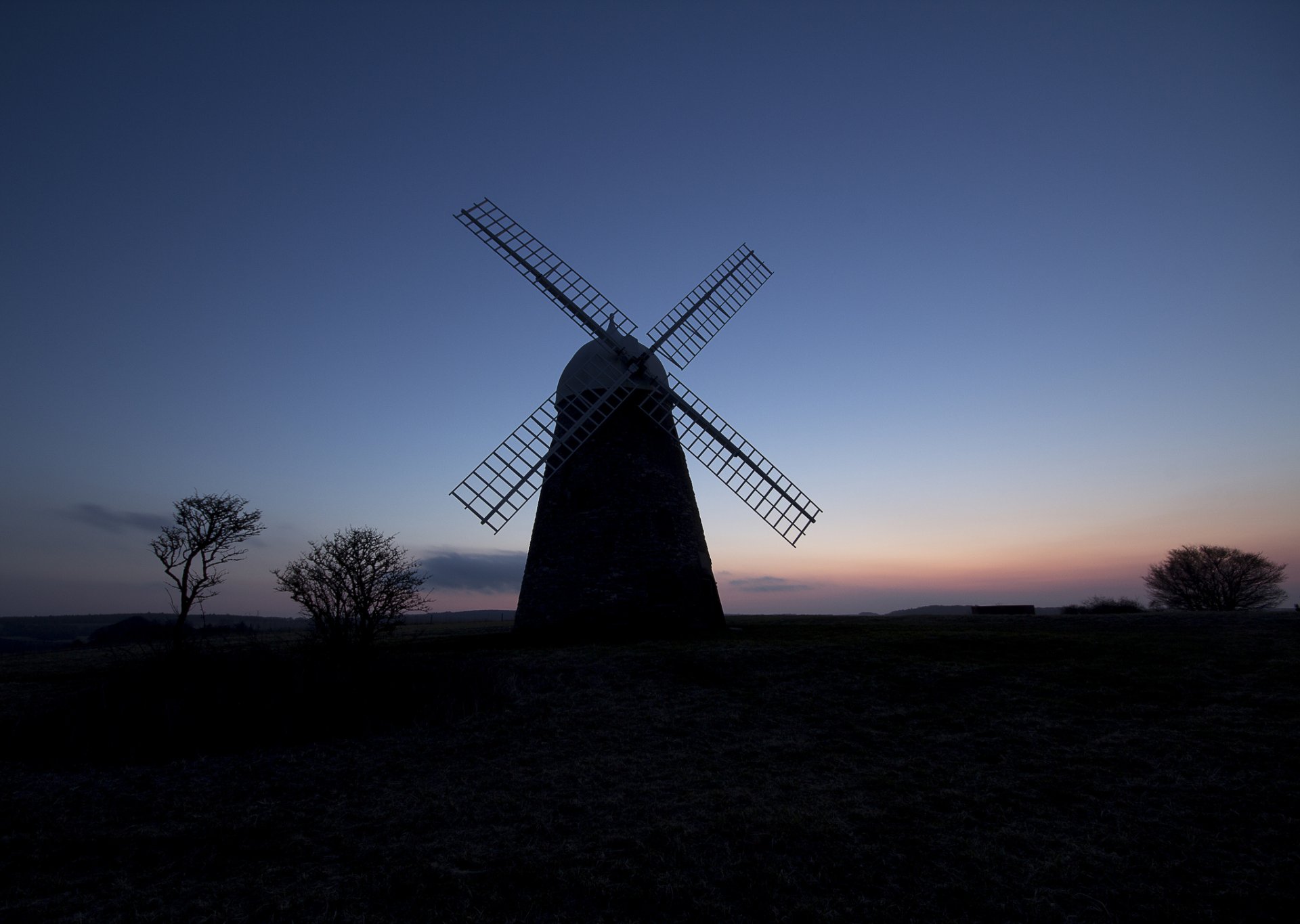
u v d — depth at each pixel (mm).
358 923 7184
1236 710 13703
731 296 31422
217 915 7352
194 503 23016
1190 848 8734
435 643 23859
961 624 27969
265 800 10680
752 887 7852
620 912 7410
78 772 12039
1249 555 55344
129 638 23828
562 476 25562
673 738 13406
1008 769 11531
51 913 7453
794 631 25125
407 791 10992
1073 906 7512
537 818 9820
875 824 9477
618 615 23109
